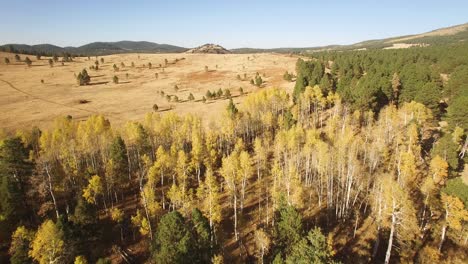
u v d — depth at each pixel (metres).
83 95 165.50
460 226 46.41
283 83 172.38
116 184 72.75
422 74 104.50
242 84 179.62
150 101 153.50
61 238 44.47
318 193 67.06
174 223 40.69
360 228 58.28
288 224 44.50
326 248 40.09
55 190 65.06
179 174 72.50
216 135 92.94
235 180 66.06
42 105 146.25
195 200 65.62
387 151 74.75
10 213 54.00
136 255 54.28
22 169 61.09
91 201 61.44
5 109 138.75
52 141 76.94
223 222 63.25
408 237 49.94
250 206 68.44
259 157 78.12
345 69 136.12
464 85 94.12
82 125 90.38
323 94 111.25
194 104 145.12
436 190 54.59
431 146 81.12
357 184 66.38
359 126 93.81
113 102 152.25
